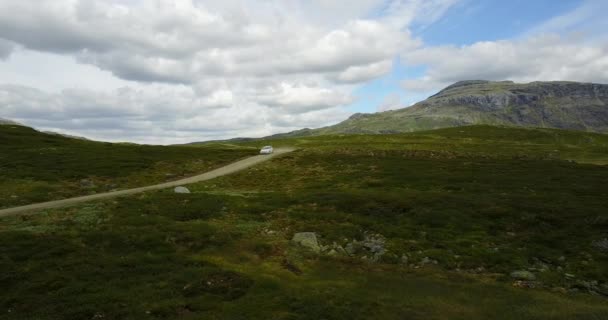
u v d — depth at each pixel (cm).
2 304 1500
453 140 12088
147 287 1691
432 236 2567
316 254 2317
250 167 6644
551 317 1562
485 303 1703
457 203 3212
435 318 1542
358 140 13062
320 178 5403
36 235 2228
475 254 2261
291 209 3278
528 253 2262
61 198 3812
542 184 4228
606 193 3678
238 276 1855
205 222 2811
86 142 9238
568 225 2642
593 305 1691
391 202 3291
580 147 9156
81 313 1440
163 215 2936
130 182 5038
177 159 7150
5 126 9669
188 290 1678
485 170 5331
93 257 1989
